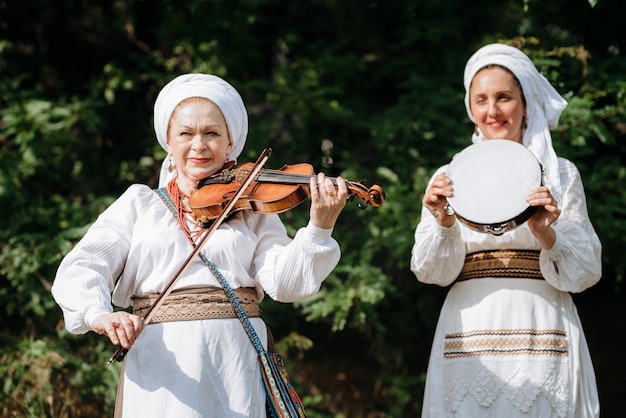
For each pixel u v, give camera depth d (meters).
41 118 6.52
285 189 3.32
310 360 6.89
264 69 7.36
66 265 3.35
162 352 3.24
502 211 3.66
